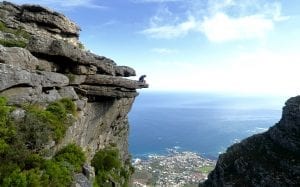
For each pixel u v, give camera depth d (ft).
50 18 121.29
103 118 119.34
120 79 112.47
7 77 65.46
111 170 118.32
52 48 85.81
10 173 54.29
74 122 80.79
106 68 112.88
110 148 130.31
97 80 106.63
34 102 71.87
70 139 78.28
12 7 118.52
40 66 83.46
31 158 59.16
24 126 61.77
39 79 75.15
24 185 53.26
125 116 148.05
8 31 106.22
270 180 209.36
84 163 73.51
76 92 99.50
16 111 63.41
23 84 70.03
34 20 118.52
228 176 247.91
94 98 108.99
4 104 63.00
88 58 97.76
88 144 109.70
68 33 128.26
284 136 246.68
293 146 231.91
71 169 66.23
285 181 202.80
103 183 108.68
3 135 57.82
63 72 93.91
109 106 121.08
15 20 114.32
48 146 65.82
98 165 113.80
